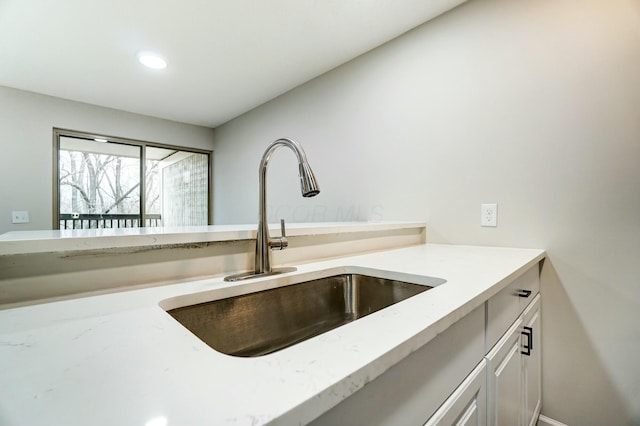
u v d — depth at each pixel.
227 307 0.83
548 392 1.41
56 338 0.49
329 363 0.41
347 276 1.14
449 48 1.73
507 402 0.96
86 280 0.73
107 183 3.23
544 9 1.41
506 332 0.98
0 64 2.27
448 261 1.18
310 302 1.03
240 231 0.98
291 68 2.39
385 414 0.48
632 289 1.21
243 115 3.38
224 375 0.38
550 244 1.40
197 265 0.91
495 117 1.56
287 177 2.82
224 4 1.66
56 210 2.90
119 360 0.42
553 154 1.39
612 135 1.25
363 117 2.19
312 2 1.65
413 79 1.90
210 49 2.10
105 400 0.32
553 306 1.39
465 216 1.67
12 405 0.31
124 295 0.73
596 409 1.29
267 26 1.85
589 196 1.30
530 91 1.45
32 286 0.66
